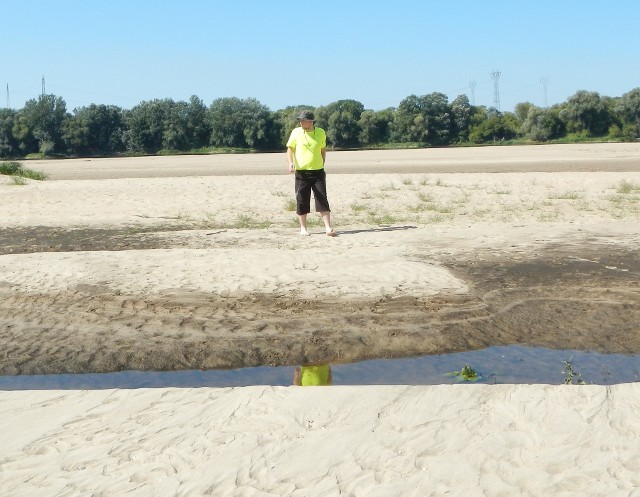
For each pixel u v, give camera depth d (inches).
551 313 294.2
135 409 186.2
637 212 582.6
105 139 4598.9
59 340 276.1
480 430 162.6
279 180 938.7
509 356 250.5
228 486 142.2
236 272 359.9
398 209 640.4
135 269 374.0
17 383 235.9
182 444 162.4
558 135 4338.1
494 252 403.5
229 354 257.0
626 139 3991.1
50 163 2623.0
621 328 274.8
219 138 4539.9
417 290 322.7
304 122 454.9
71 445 164.6
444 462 148.0
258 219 599.2
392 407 178.4
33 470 152.6
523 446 153.9
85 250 475.2
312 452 155.3
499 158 1784.0
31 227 585.6
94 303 319.9
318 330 277.6
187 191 803.4
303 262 376.5
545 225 503.5
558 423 164.4
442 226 512.4
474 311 296.7
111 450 160.9
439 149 3161.9
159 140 4596.5
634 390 182.4
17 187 868.6
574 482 137.9
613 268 359.3
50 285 350.9
